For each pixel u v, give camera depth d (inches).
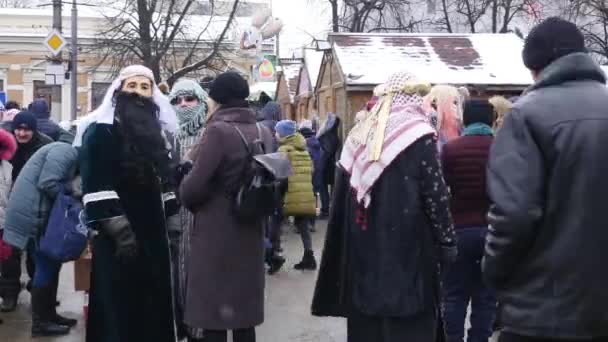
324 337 253.1
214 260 189.0
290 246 445.1
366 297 178.4
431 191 175.6
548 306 115.1
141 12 1002.7
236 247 189.9
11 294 290.8
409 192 175.8
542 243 116.5
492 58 742.5
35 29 1648.6
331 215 192.7
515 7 1346.0
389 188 176.6
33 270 303.0
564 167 115.0
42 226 247.6
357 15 1346.0
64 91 1537.9
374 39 768.9
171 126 209.2
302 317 279.3
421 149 175.6
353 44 752.3
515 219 114.2
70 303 302.5
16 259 289.7
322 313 195.6
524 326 117.1
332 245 193.5
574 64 120.6
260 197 186.4
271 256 360.8
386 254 176.2
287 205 358.9
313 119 705.0
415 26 1472.7
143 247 192.4
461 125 249.8
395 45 756.6
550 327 114.7
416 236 176.7
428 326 180.5
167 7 1103.6
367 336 185.0
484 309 214.1
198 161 187.5
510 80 702.5
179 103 243.8
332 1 1380.4
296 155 362.3
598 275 113.5
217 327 188.4
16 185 249.1
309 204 363.3
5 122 374.6
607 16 1143.6
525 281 118.4
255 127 196.7
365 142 182.1
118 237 183.2
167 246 197.9
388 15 1409.9
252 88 1125.7
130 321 191.2
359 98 676.7
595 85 120.3
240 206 186.5
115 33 1059.3
